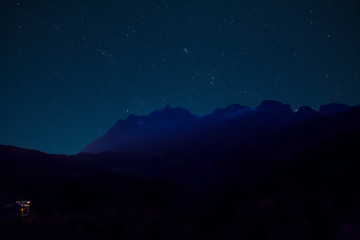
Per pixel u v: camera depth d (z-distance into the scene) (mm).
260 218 11938
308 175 23328
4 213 9391
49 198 19422
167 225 13461
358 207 4719
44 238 8117
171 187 37219
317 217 7184
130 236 10656
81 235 9141
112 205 21672
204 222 21469
